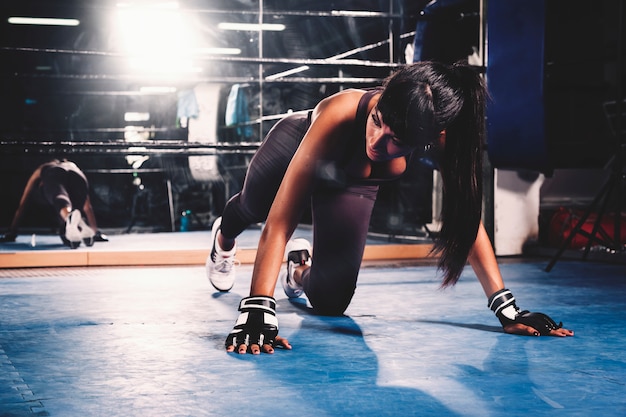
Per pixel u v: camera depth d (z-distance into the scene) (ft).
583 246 16.08
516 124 14.05
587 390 4.96
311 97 23.99
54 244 17.83
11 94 26.35
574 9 21.72
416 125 5.25
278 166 7.65
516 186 16.40
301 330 7.30
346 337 6.92
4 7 26.00
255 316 6.24
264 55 24.73
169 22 25.20
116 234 21.88
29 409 4.42
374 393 4.85
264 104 24.59
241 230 9.18
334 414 4.36
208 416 4.31
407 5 18.97
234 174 24.79
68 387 4.98
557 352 6.26
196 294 9.93
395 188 19.84
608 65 21.94
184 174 24.64
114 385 5.05
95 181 25.25
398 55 16.22
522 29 13.75
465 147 5.96
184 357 5.98
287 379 5.24
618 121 14.12
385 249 15.21
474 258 7.34
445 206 6.25
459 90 5.45
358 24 22.35
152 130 25.26
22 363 5.73
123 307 8.74
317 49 24.12
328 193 7.34
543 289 10.68
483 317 8.15
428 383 5.14
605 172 18.95
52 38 26.63
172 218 23.80
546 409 4.48
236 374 5.38
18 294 9.83
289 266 9.29
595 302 9.38
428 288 10.68
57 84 26.48
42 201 18.65
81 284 10.98
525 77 13.78
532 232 16.61
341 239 7.47
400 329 7.38
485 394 4.84
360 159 6.73
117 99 26.50
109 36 26.40
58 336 6.89
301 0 23.22
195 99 24.22
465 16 15.53
